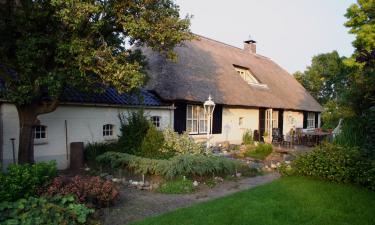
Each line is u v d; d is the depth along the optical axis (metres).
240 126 20.00
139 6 8.03
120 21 8.14
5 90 8.16
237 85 19.77
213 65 19.95
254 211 6.11
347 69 35.16
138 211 6.51
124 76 7.79
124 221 5.90
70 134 11.46
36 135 10.60
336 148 9.08
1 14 7.60
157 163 9.22
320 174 8.74
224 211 6.12
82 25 7.66
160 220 5.65
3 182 5.86
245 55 26.48
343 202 6.70
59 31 7.75
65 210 5.59
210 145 15.73
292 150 15.98
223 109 18.47
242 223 5.50
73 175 9.83
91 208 6.04
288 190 7.68
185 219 5.69
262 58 29.80
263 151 14.43
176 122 15.47
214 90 17.22
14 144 9.78
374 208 6.30
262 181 9.51
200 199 7.50
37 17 7.64
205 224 5.44
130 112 13.23
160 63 16.48
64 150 11.26
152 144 10.95
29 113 8.97
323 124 31.64
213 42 24.02
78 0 6.75
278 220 5.66
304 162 9.20
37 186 6.34
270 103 21.00
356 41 18.95
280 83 26.20
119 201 7.22
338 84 36.28
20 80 7.85
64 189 6.33
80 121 11.77
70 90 11.50
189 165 9.20
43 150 10.65
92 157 11.15
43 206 5.55
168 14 8.62
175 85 15.44
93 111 12.21
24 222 5.18
